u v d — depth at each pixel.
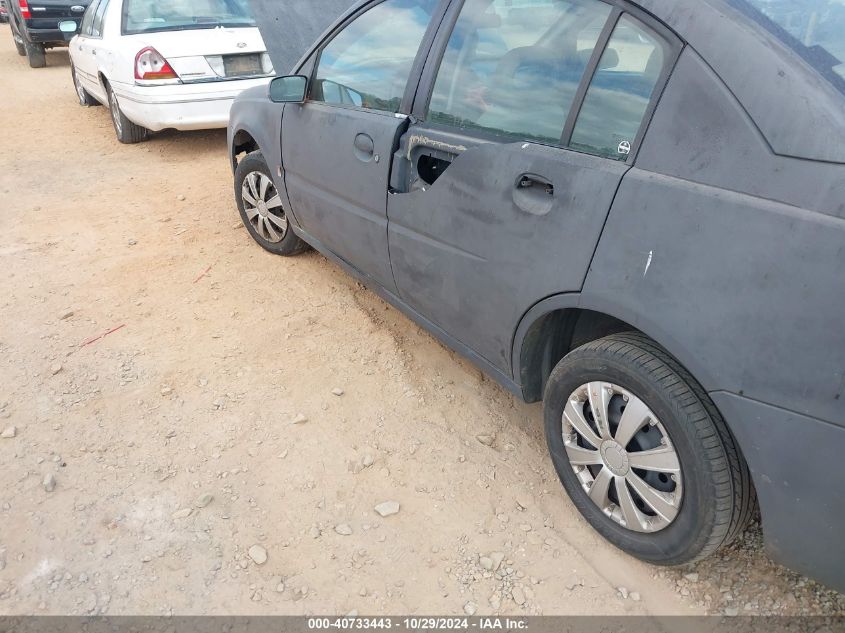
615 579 2.32
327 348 3.58
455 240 2.65
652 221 1.92
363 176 3.13
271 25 7.14
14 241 4.91
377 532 2.49
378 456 2.84
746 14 1.85
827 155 1.61
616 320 2.42
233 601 2.24
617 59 2.09
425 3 2.93
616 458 2.22
